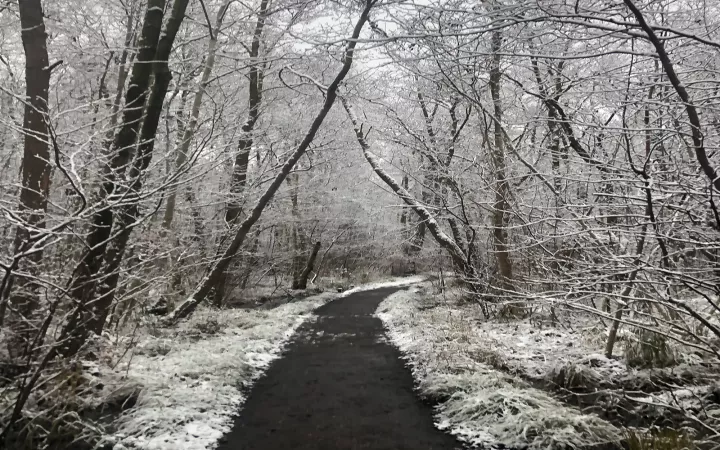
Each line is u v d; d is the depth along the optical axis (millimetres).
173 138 10227
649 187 3898
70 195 5055
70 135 5574
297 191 18062
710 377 5539
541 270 7758
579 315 9156
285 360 8219
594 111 5633
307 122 16188
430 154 12711
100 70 9367
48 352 4223
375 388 6508
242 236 10844
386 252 29844
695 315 4094
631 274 5016
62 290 4117
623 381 5941
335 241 25109
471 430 4930
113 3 9664
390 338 10344
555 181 6453
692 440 4297
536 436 4551
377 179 26797
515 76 8219
